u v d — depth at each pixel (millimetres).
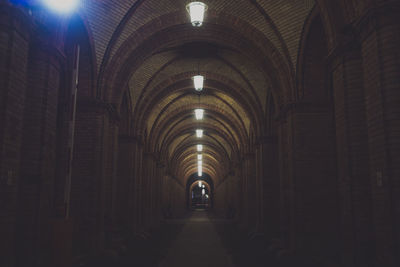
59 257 6672
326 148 11281
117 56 12203
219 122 27328
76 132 11352
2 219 5469
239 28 12641
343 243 7199
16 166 5879
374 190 5859
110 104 12008
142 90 17469
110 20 11242
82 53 11344
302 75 11531
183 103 23812
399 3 5602
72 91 9266
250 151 22188
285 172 12656
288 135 11758
